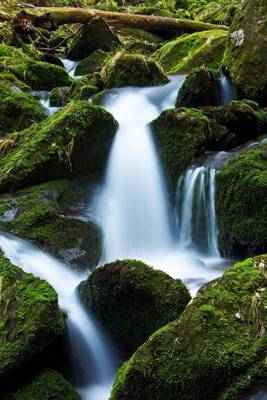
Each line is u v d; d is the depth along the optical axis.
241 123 6.59
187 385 3.27
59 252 5.29
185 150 6.32
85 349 4.25
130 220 6.28
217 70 8.16
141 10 15.54
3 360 3.65
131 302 4.16
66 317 4.17
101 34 11.21
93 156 6.37
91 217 5.84
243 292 3.60
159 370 3.35
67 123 6.15
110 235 5.96
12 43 11.34
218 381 3.21
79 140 6.15
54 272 5.03
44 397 3.62
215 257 5.84
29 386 3.68
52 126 6.18
